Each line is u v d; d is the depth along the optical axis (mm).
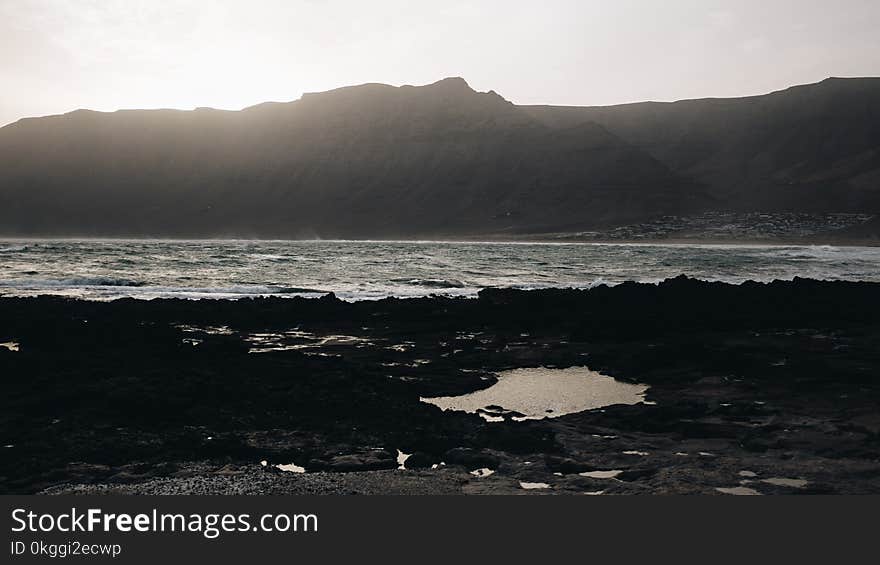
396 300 29828
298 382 13609
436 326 23891
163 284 41812
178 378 13359
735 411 12320
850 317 24422
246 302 28719
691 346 17500
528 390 15047
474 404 13789
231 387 12969
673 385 14922
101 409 11797
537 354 18953
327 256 78500
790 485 8656
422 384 15125
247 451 10234
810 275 50594
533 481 9000
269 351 17766
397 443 10633
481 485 8766
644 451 10273
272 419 11625
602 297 29188
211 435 10828
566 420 12156
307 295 35844
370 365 16953
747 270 56250
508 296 30062
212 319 25000
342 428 11211
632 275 51719
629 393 14719
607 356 17969
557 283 44156
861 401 12836
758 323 23125
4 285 39219
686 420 11945
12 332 20281
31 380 13750
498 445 10539
